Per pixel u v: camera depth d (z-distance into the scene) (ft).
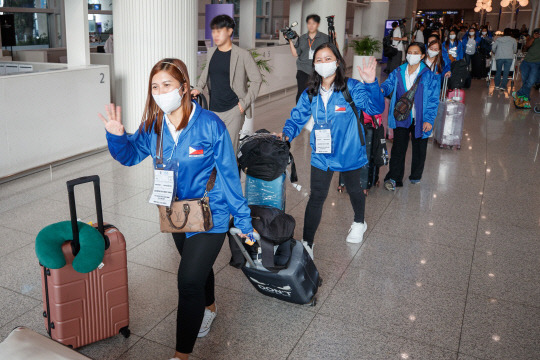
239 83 15.51
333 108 10.80
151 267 11.13
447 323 9.37
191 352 8.03
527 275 11.37
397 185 17.71
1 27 26.50
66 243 7.35
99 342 8.41
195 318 7.13
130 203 15.07
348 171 11.69
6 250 11.68
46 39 37.86
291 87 41.91
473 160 21.53
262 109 32.65
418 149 17.57
